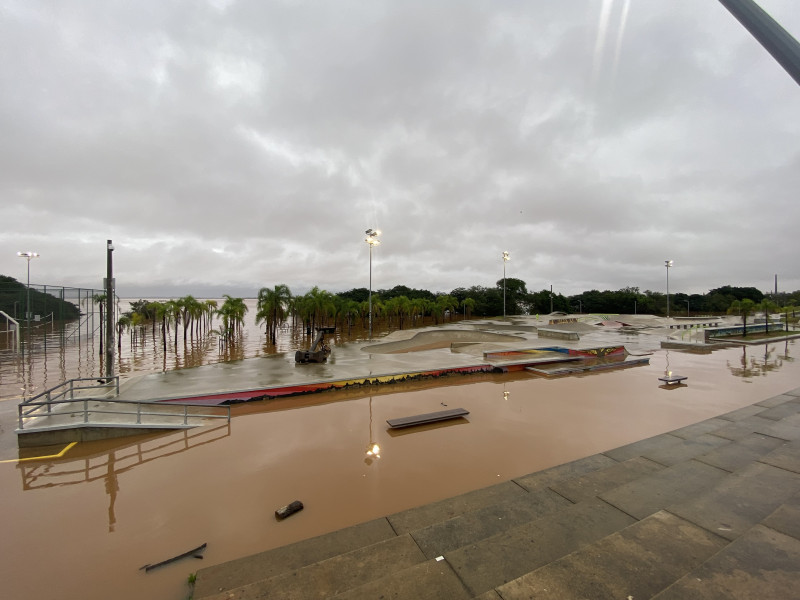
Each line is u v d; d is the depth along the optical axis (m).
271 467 8.68
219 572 4.71
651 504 5.39
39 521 6.61
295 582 4.03
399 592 3.58
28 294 26.75
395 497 7.29
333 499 7.24
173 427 11.06
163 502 7.20
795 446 7.19
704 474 6.41
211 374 17.91
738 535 4.24
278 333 45.06
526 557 4.14
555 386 16.66
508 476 8.13
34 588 4.99
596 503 5.43
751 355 25.34
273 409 13.33
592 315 66.50
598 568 3.68
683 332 37.94
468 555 4.18
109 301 14.76
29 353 25.17
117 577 5.19
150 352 29.09
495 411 12.87
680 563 3.75
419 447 9.77
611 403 13.81
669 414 12.46
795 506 4.61
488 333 33.50
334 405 13.80
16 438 10.45
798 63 3.97
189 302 34.97
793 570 3.40
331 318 50.88
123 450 9.75
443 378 18.16
